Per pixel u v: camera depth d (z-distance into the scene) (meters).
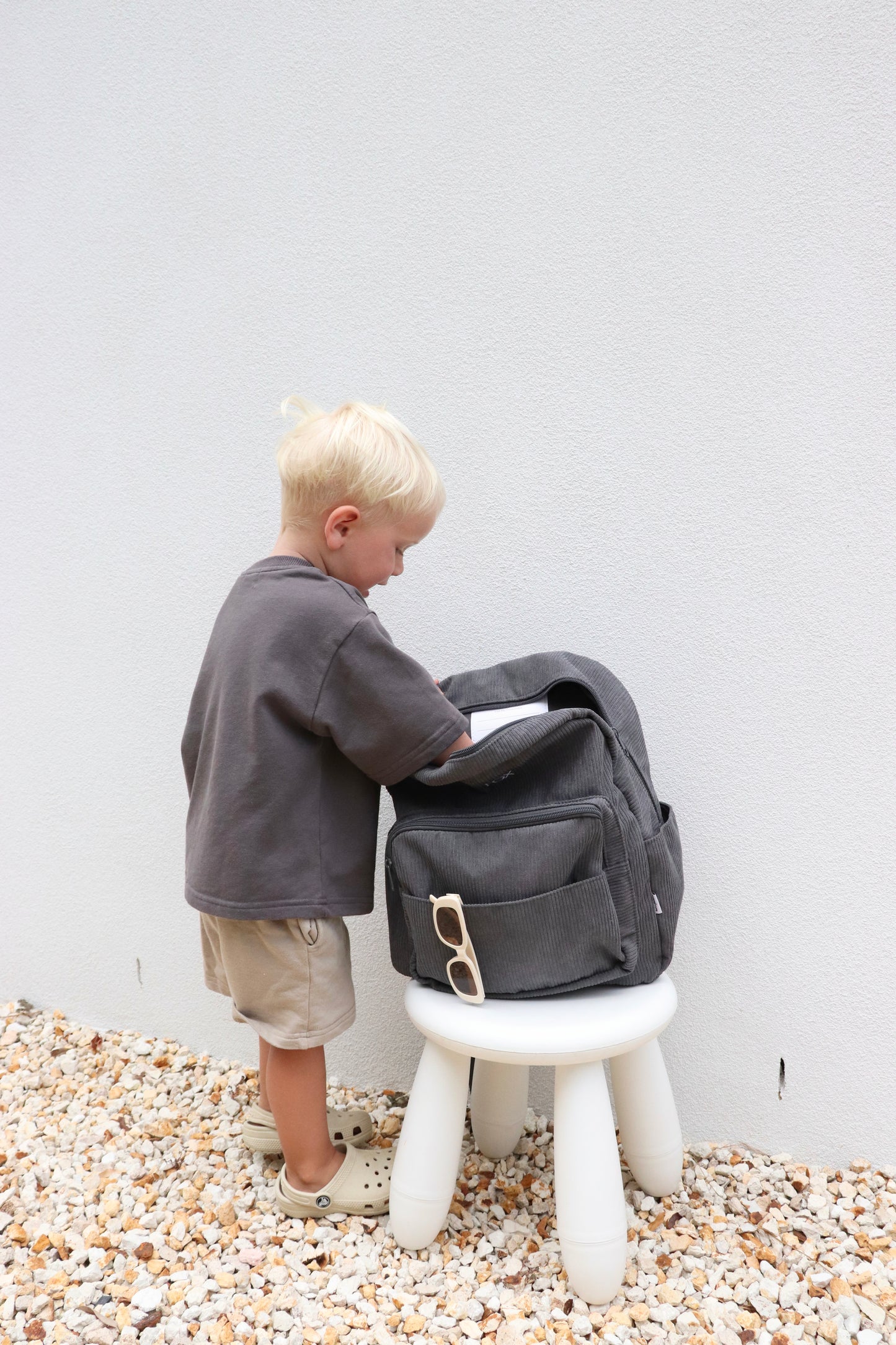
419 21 1.32
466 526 1.38
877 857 1.26
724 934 1.33
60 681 1.65
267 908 1.08
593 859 1.03
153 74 1.46
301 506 1.15
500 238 1.32
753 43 1.20
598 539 1.33
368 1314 1.05
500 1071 1.28
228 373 1.47
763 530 1.26
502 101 1.30
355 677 1.07
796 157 1.20
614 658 1.34
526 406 1.33
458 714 1.09
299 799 1.10
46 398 1.59
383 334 1.39
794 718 1.28
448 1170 1.11
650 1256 1.12
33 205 1.56
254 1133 1.32
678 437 1.28
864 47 1.16
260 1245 1.17
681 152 1.24
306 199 1.40
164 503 1.54
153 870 1.63
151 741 1.60
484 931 1.05
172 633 1.56
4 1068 1.58
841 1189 1.26
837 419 1.22
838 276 1.20
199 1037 1.63
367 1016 1.50
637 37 1.23
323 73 1.37
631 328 1.28
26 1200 1.24
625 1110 1.20
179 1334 1.01
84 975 1.71
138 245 1.50
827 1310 1.06
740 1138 1.36
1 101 1.56
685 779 1.33
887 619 1.23
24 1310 1.05
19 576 1.65
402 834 1.09
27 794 1.70
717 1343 1.00
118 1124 1.42
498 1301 1.07
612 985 1.11
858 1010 1.29
